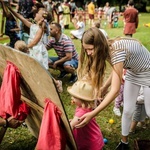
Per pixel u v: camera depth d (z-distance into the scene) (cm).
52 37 587
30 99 281
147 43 1040
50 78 207
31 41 516
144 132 406
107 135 402
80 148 289
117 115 454
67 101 509
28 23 537
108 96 254
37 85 237
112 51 268
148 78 310
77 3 2953
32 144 376
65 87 577
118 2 3259
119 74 261
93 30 254
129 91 324
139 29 1472
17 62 245
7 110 259
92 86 267
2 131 338
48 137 237
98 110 253
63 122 240
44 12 508
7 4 557
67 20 1491
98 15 1977
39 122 302
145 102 319
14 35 696
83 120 255
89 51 257
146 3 3000
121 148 357
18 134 398
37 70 215
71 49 583
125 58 273
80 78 278
